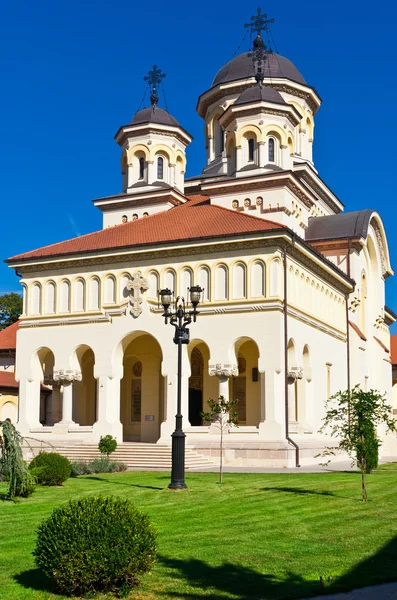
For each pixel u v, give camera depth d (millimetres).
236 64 59594
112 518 12766
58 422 46094
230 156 52094
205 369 45219
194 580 13375
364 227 52938
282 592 12633
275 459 37969
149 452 39625
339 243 52375
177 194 54375
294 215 50812
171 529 18438
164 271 42938
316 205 58719
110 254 43969
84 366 49688
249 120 50438
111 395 43094
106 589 12625
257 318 39875
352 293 53125
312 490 26547
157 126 55656
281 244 40219
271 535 17516
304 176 55281
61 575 12414
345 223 53500
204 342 41094
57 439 43656
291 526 18781
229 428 39438
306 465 40250
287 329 40156
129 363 49188
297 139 58562
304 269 44125
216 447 39219
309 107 59969
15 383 55406
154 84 58094
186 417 41125
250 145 50781
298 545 16312
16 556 15539
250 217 43688
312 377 44188
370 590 12773
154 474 33594
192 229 43719
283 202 48594
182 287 42188
